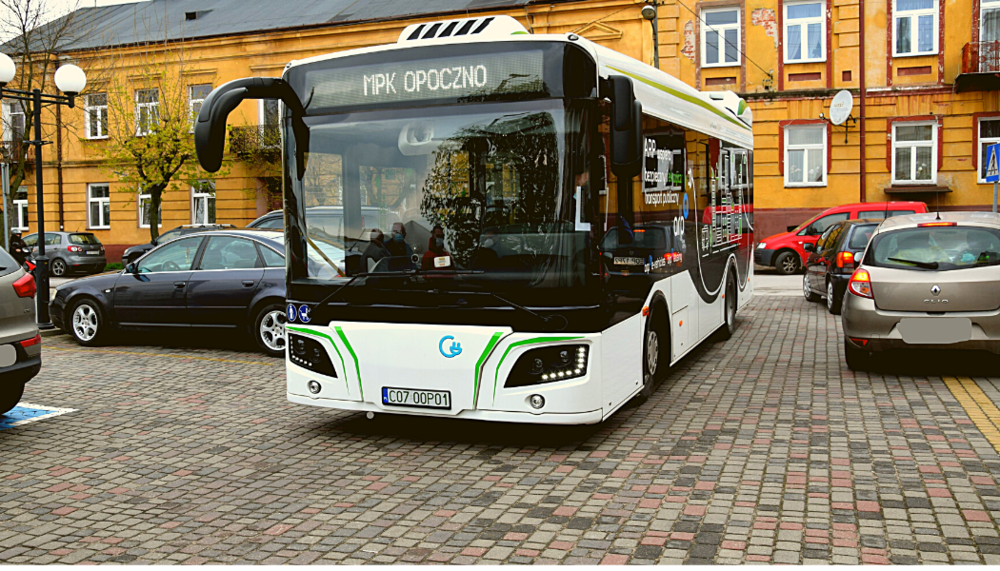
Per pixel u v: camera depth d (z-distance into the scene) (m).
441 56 6.07
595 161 5.90
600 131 6.00
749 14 27.39
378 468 5.87
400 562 4.20
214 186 33.00
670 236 8.03
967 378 8.38
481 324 5.93
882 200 26.88
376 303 6.20
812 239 23.31
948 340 8.10
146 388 8.75
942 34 26.14
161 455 6.27
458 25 6.23
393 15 30.88
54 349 11.47
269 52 32.31
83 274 30.59
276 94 6.33
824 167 27.22
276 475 5.74
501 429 6.91
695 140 9.05
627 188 6.67
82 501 5.24
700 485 5.30
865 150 26.88
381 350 6.18
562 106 5.84
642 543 4.36
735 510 4.82
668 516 4.76
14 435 6.89
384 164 6.19
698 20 27.75
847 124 26.91
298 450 6.37
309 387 6.51
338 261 6.34
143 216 34.75
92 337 11.59
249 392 8.52
